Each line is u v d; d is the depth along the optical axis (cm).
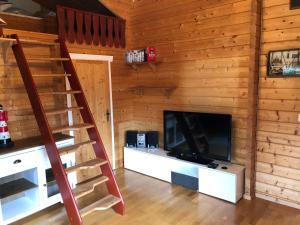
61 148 295
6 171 270
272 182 326
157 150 423
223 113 358
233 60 342
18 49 290
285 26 297
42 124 279
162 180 399
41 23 348
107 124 438
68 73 329
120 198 300
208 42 365
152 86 446
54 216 309
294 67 294
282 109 308
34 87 280
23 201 307
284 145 311
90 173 414
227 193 327
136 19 452
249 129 323
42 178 302
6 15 314
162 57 423
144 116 465
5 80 315
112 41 426
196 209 312
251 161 328
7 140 292
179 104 411
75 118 387
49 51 351
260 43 318
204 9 363
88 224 286
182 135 384
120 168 455
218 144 346
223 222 284
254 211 305
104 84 426
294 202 311
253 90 315
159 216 299
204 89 377
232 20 337
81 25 379
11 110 323
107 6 416
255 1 302
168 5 404
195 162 361
